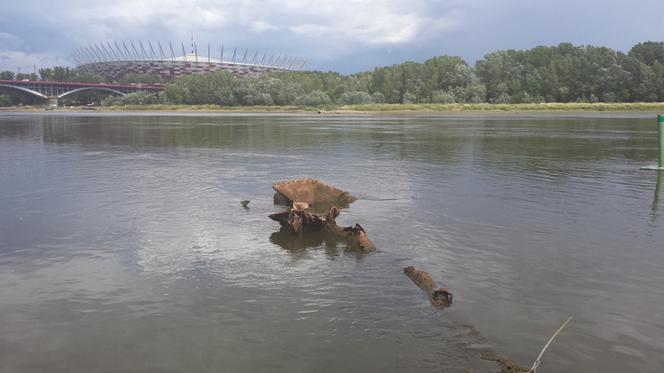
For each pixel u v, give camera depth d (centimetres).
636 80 10794
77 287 677
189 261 783
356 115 9519
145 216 1084
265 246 864
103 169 1841
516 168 1853
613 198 1273
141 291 662
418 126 5072
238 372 471
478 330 551
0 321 577
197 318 581
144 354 504
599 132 4028
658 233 935
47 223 1019
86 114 11381
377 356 498
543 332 547
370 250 833
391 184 1488
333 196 1237
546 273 722
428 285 660
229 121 6681
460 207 1165
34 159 2175
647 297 638
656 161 2078
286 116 8956
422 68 12331
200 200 1264
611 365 485
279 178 1625
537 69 11762
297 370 474
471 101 11581
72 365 486
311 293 652
